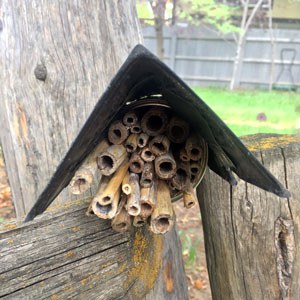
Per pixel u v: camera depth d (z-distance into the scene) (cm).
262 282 36
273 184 23
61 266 27
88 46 35
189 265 75
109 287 30
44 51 34
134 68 18
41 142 35
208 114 20
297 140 37
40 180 36
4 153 38
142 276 33
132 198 22
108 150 23
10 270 25
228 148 23
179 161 25
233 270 37
